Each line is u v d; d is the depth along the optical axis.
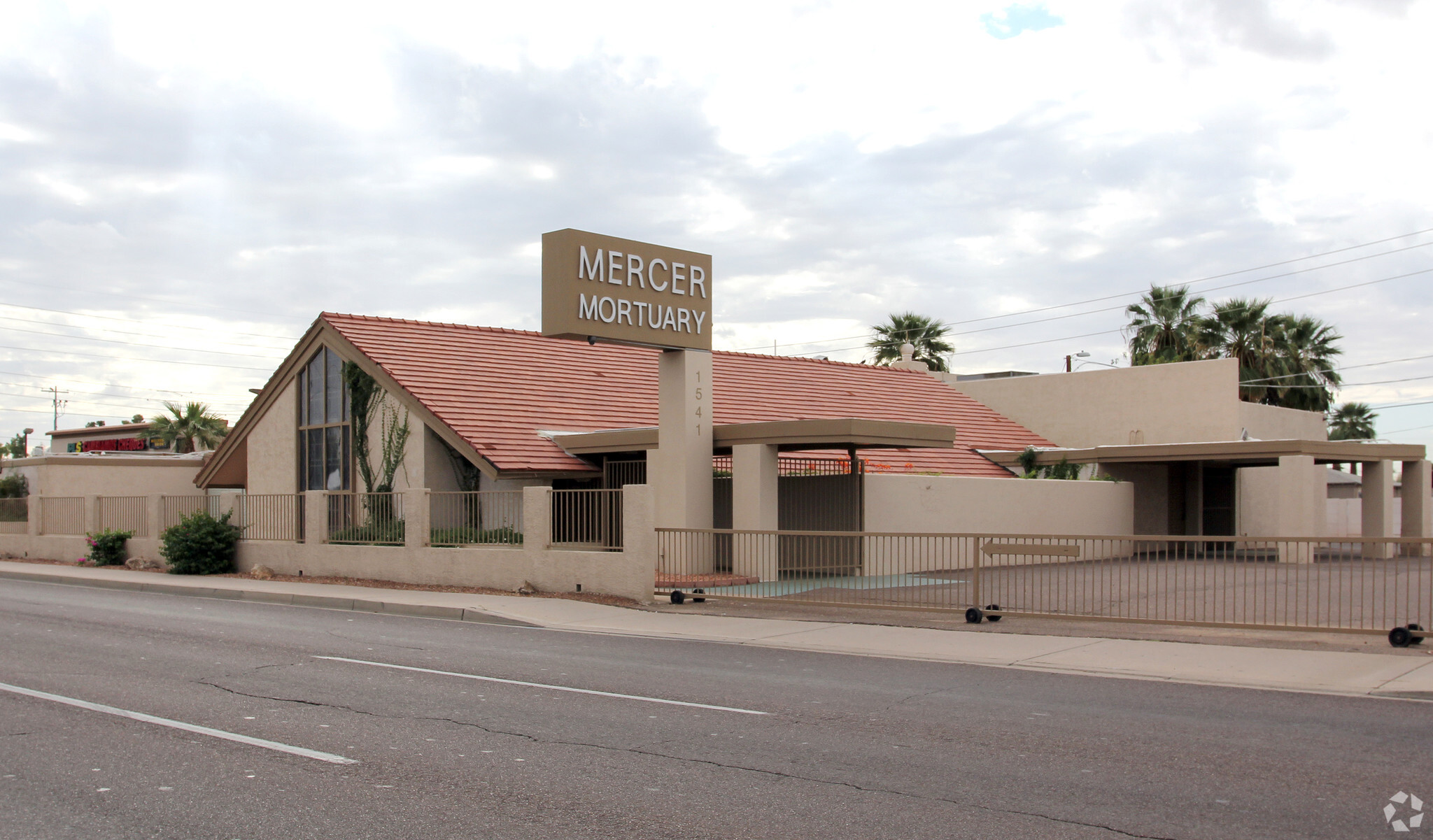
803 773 7.27
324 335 27.36
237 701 9.78
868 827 6.11
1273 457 29.83
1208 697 10.18
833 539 22.48
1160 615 16.34
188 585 22.31
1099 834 5.99
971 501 26.42
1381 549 28.89
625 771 7.31
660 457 22.17
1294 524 27.88
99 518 29.84
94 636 14.49
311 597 19.95
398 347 26.81
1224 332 52.03
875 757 7.74
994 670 11.91
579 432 25.39
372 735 8.38
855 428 20.81
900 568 23.64
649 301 21.45
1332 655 12.31
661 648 13.61
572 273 20.36
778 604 17.59
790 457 25.34
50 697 9.95
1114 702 9.91
